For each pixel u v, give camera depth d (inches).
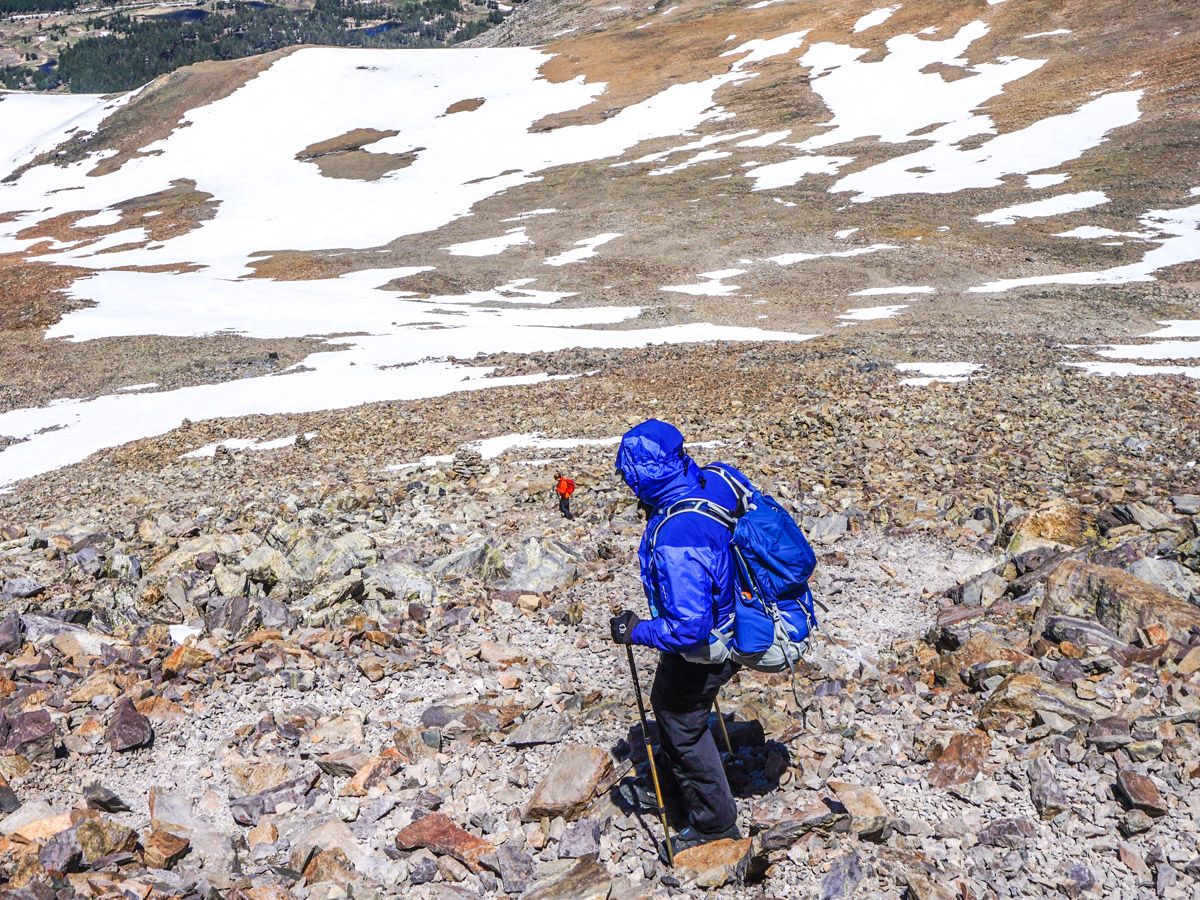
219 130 4613.7
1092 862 173.2
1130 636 259.6
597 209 2965.1
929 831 185.6
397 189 3622.0
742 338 1567.4
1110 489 448.8
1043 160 2802.7
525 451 747.4
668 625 167.3
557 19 7495.1
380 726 237.1
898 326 1614.2
